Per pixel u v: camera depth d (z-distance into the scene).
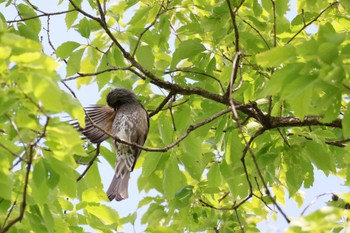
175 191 12.05
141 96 13.39
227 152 11.66
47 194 8.16
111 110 13.13
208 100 12.31
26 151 7.90
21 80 7.43
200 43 12.08
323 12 12.16
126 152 12.59
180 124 12.17
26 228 9.31
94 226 11.08
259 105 12.74
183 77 12.52
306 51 7.65
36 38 11.66
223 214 13.41
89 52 12.34
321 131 12.15
